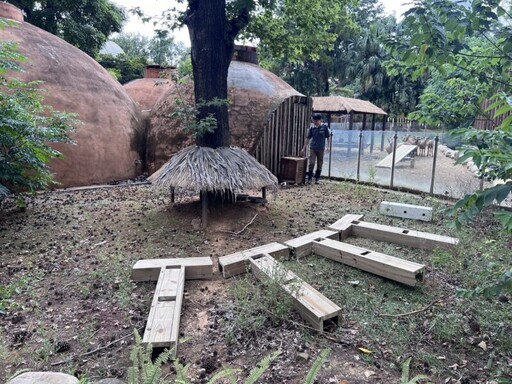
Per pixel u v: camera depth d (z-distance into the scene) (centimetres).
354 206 633
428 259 393
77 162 789
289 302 289
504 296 310
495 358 242
